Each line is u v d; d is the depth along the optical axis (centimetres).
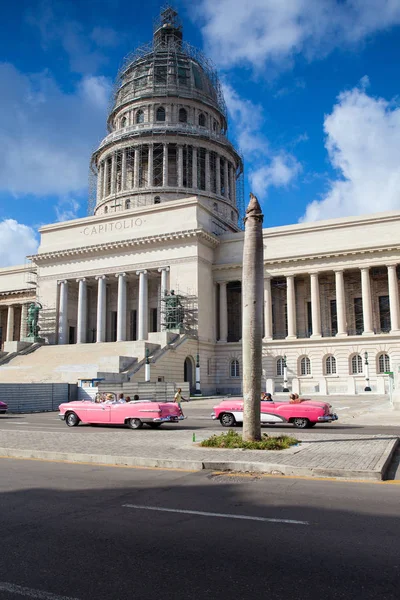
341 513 1000
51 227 8438
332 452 1614
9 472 1483
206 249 7606
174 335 6731
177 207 7594
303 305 7619
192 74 10275
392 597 642
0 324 10169
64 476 1413
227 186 9988
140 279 7606
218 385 7456
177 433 2436
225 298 7656
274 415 2806
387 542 833
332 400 5156
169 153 9781
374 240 6900
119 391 5006
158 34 10825
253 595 650
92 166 10781
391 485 1244
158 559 773
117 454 1661
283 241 7394
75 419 3023
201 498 1141
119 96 10625
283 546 821
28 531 920
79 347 6944
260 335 1847
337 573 714
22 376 5912
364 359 6688
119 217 7975
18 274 9631
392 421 3070
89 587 679
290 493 1171
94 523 963
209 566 744
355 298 7450
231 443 1762
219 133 10525
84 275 8019
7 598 650
